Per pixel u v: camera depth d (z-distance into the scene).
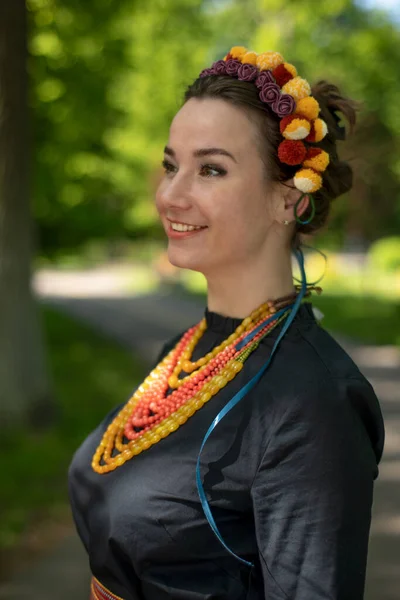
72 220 12.81
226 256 1.31
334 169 1.37
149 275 28.50
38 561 3.98
